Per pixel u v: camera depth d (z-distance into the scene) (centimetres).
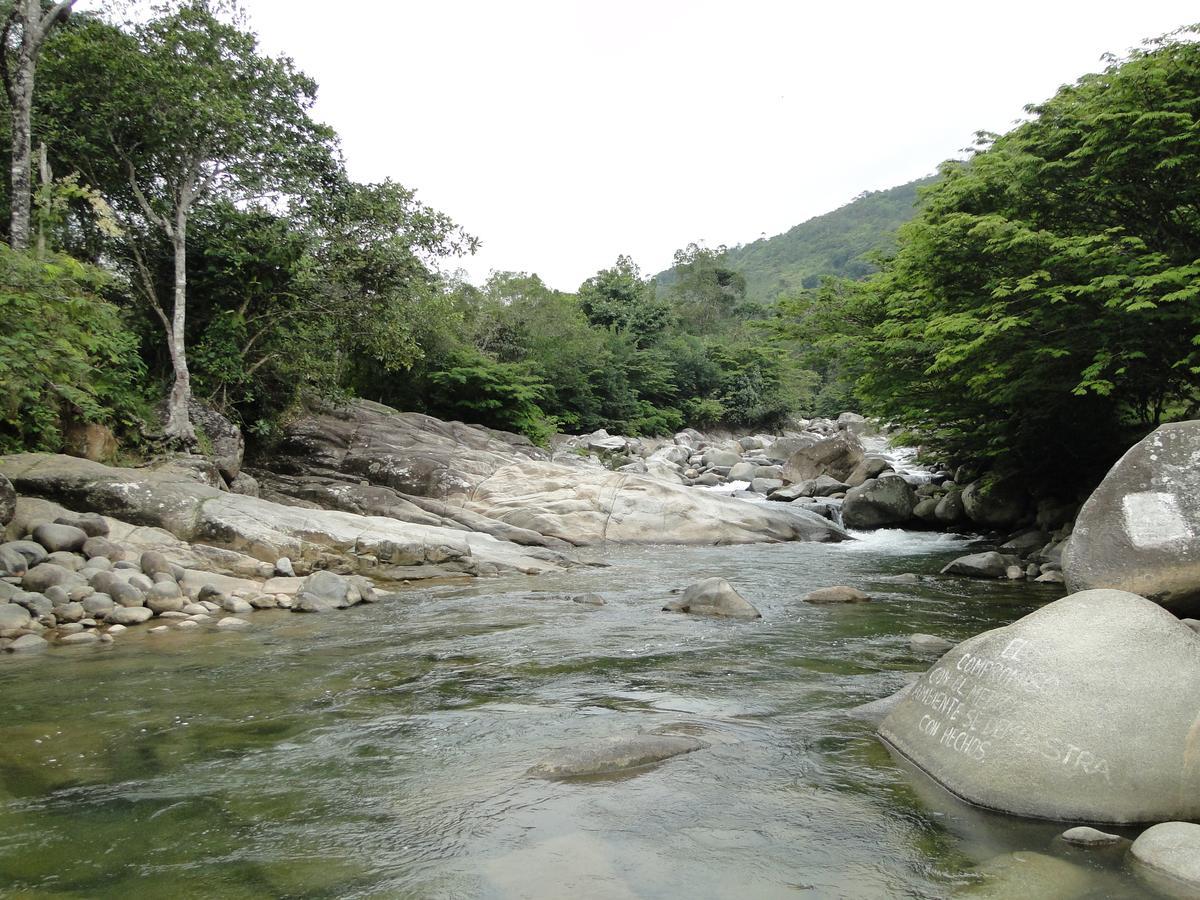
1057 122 1201
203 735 456
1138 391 1375
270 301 1664
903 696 489
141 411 1378
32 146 1405
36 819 340
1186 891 271
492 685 568
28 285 876
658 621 815
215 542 1063
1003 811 341
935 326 1250
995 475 1797
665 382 4431
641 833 322
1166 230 1218
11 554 829
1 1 1438
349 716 494
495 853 306
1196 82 1091
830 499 2188
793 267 15112
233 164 1520
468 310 3269
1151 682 354
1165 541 700
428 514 1551
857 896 272
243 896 273
